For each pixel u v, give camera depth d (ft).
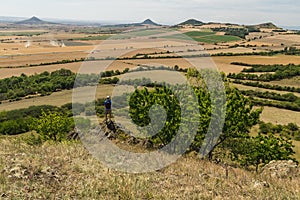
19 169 27.58
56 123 87.81
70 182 27.09
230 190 30.50
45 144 44.60
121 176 30.53
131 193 25.98
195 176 34.78
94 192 25.25
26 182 25.44
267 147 87.45
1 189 23.34
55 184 26.22
